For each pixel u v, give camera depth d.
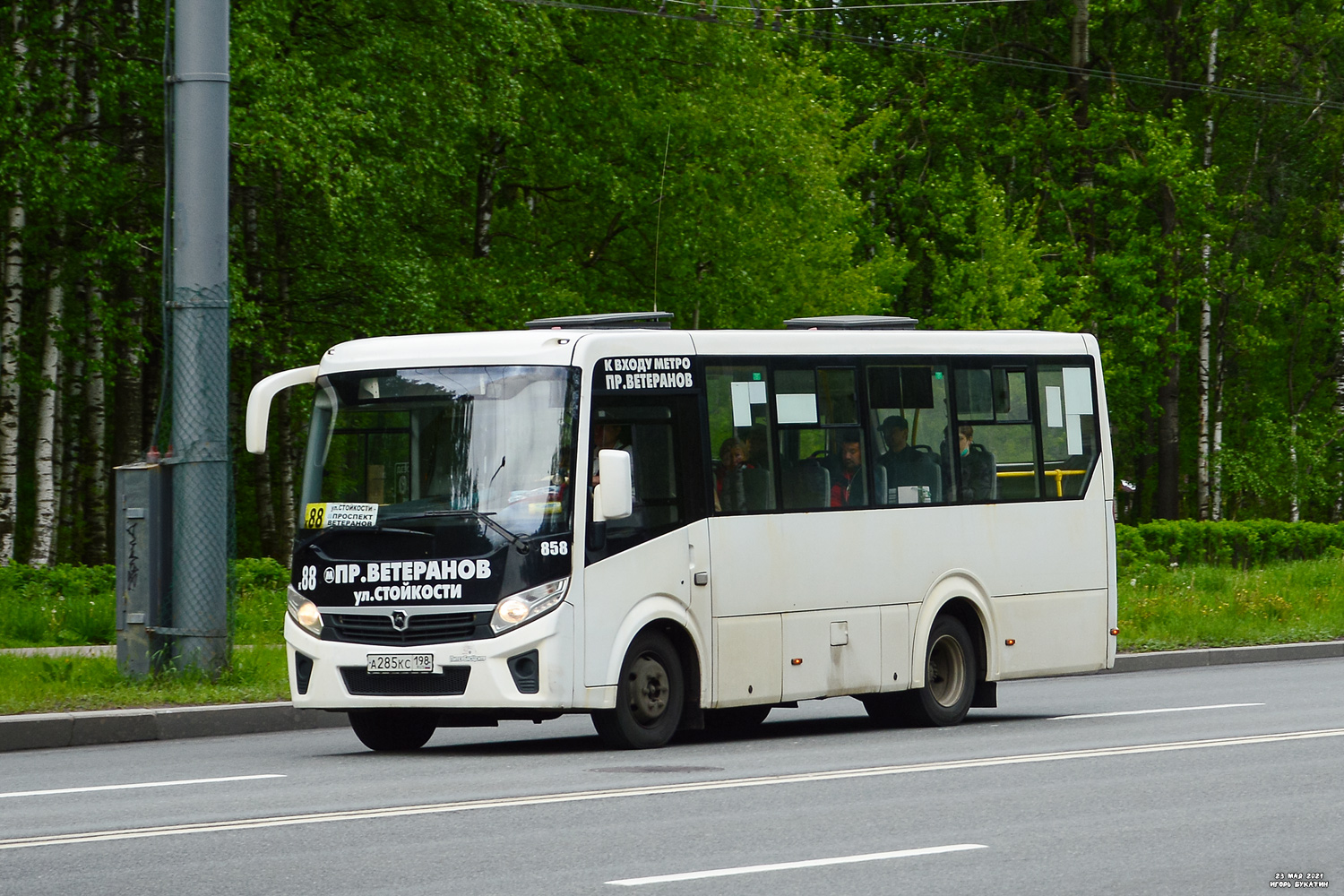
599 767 14.31
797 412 17.23
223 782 13.38
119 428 38.97
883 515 17.83
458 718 15.98
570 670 15.11
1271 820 11.32
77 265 34.91
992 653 18.73
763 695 16.64
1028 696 22.42
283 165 31.77
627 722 15.60
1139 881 9.23
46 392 35.44
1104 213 57.53
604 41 41.72
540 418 15.43
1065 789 12.73
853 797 12.31
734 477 16.61
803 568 17.05
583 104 41.38
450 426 15.62
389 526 15.46
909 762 14.48
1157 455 67.75
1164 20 58.72
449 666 15.07
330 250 37.41
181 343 19.28
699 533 16.22
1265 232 60.84
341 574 15.56
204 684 18.98
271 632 25.02
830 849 10.17
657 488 15.98
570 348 15.59
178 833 10.68
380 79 35.50
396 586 15.32
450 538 15.25
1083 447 19.89
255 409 16.33
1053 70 58.66
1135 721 18.17
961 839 10.54
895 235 59.34
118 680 19.16
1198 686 22.95
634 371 15.94
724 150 42.16
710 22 42.12
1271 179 60.19
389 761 15.06
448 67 35.53
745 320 43.38
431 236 41.44
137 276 35.41
